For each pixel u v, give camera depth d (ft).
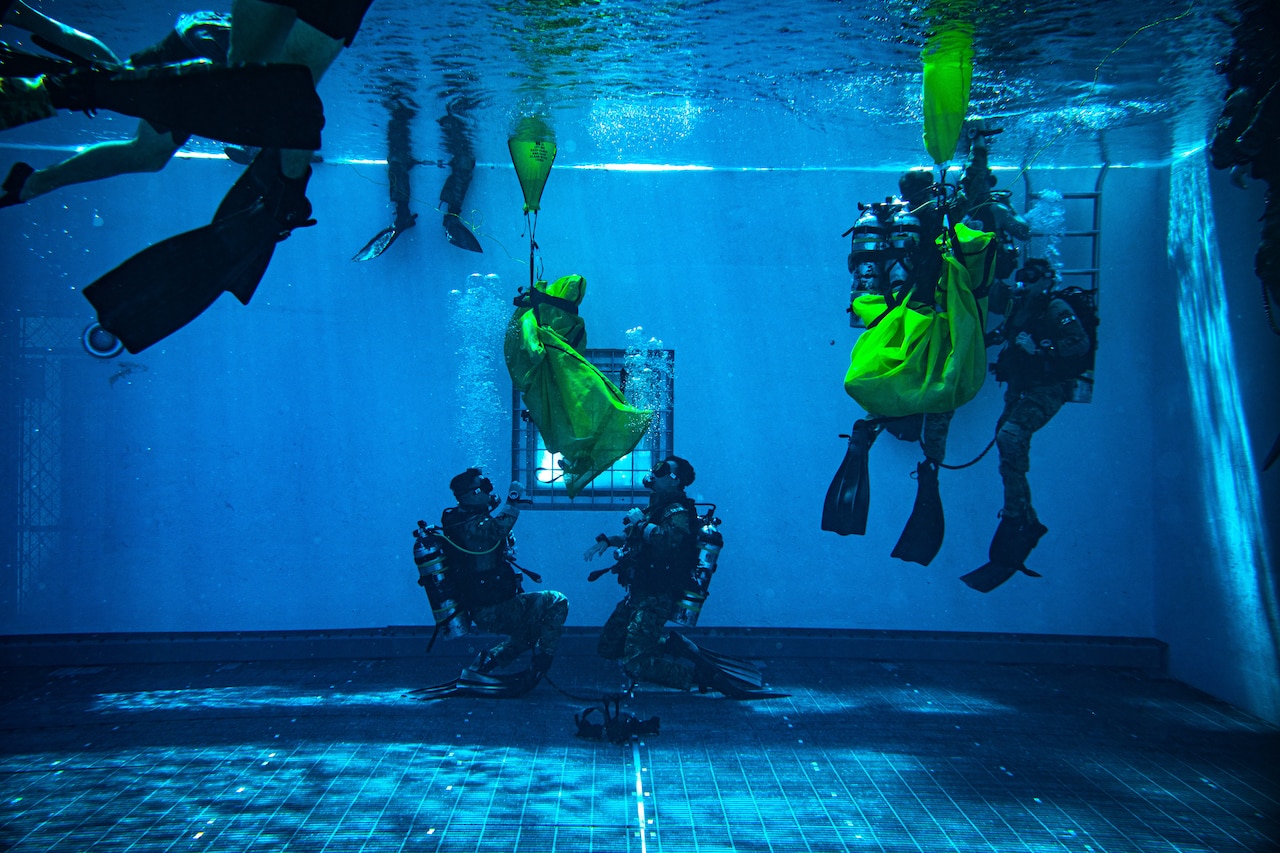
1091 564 22.58
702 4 12.08
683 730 17.56
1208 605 20.22
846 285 22.77
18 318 21.81
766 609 22.98
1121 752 16.61
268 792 14.42
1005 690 20.43
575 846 12.72
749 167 22.53
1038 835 13.21
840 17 12.53
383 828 13.19
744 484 22.94
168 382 22.34
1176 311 21.21
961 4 11.97
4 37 12.95
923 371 16.44
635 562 19.62
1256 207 18.08
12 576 21.98
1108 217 22.24
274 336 22.50
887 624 22.90
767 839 13.00
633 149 20.65
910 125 18.28
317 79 7.04
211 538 22.47
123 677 20.99
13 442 21.90
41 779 14.89
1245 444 18.66
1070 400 18.99
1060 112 17.13
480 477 19.93
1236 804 14.33
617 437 19.31
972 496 22.74
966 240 17.20
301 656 22.40
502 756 16.07
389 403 22.72
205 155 21.93
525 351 19.57
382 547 22.74
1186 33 12.87
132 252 22.06
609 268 22.91
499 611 19.61
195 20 8.29
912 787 14.92
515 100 16.70
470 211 22.72
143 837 12.82
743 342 22.93
